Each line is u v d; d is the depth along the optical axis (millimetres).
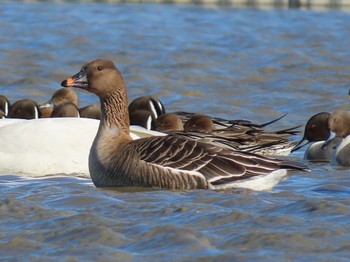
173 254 10414
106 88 14508
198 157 13898
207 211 12195
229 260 10133
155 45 32375
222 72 27859
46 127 16547
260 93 25141
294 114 22594
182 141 14102
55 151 16297
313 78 27109
